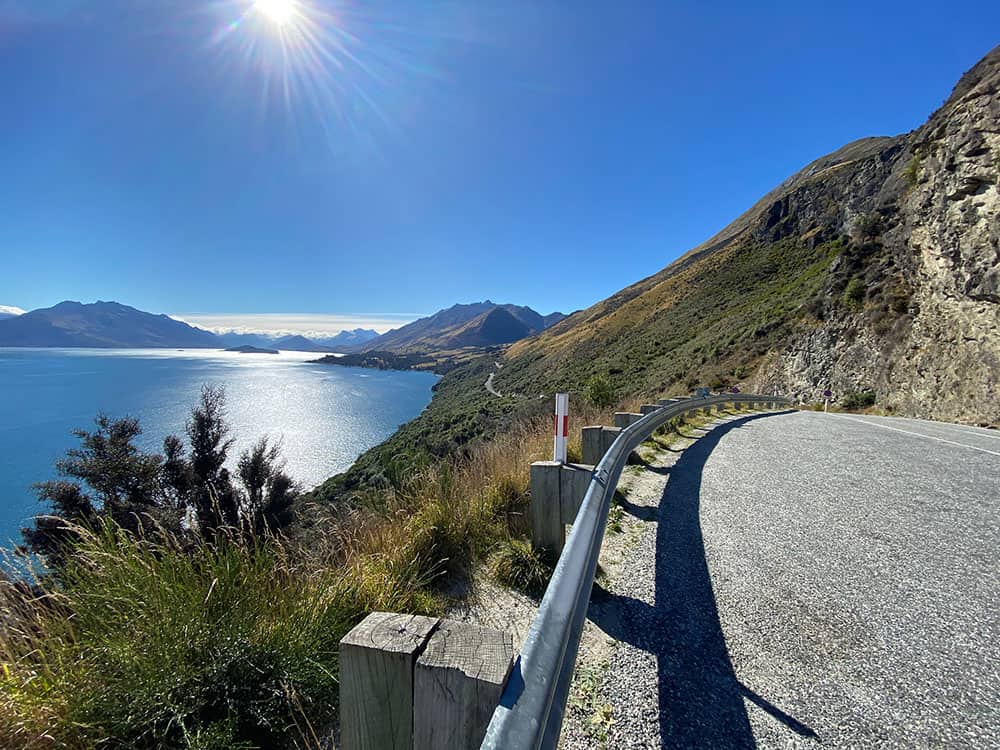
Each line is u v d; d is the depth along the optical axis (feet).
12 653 6.07
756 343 138.82
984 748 5.68
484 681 3.66
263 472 43.86
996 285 58.70
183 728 5.35
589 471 9.96
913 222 80.12
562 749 5.55
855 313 94.02
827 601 9.39
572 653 5.10
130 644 6.18
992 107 62.85
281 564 8.63
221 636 6.52
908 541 12.62
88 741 5.37
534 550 10.37
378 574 9.07
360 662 4.11
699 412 46.98
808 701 6.51
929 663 7.44
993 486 18.66
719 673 7.11
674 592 9.68
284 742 6.06
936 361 67.72
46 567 7.13
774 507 15.56
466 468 15.83
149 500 37.40
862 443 30.30
